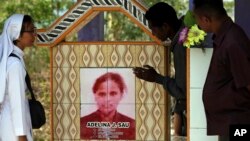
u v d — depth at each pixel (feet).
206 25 15.26
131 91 18.84
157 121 18.83
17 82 17.13
